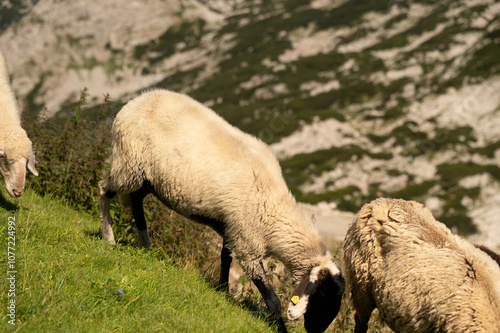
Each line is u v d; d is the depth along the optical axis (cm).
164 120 566
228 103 4559
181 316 433
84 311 390
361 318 528
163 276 515
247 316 516
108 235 600
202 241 764
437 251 448
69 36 7500
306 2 7075
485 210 2491
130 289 440
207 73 5725
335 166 2991
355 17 6006
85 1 7956
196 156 547
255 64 5409
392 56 4916
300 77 4706
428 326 439
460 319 414
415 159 3056
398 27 5656
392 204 497
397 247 468
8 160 597
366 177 2912
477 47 4209
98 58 7125
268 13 7056
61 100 6359
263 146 598
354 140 3344
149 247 622
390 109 3653
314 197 2666
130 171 577
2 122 604
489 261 443
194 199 552
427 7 5900
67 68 6906
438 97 3656
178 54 6812
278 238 540
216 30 7200
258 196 541
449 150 3088
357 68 4853
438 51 4478
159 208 744
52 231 543
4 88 632
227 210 542
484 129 3319
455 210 2512
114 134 592
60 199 798
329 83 4462
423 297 441
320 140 3372
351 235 518
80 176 807
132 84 6475
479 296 414
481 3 5269
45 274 420
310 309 526
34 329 353
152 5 7962
